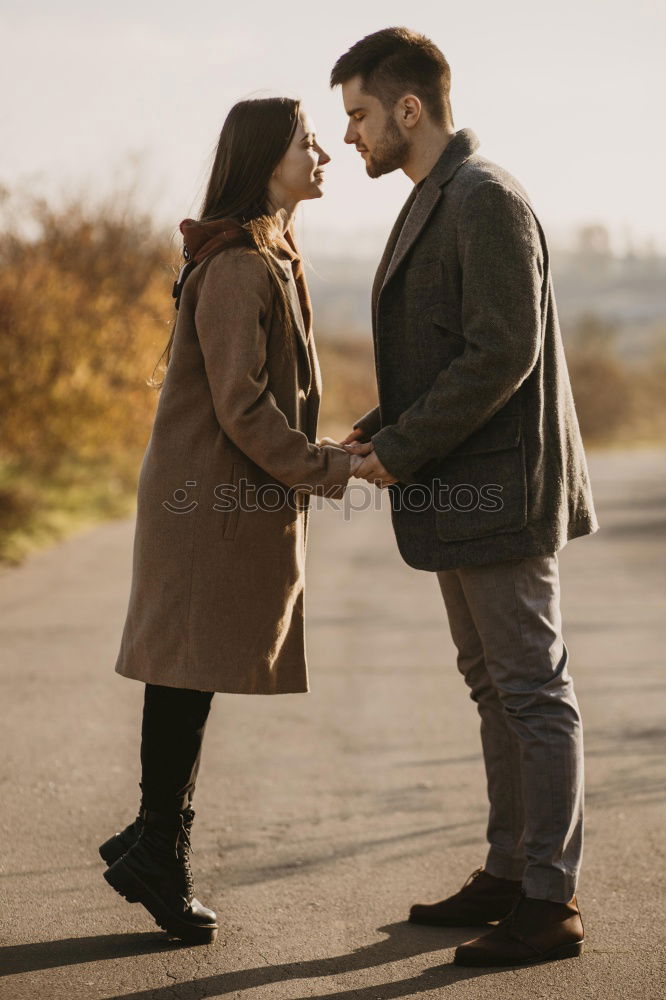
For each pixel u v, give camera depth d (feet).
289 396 14.37
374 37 14.37
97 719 25.45
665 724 25.35
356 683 29.86
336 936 14.35
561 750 13.75
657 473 144.87
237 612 14.14
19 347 68.39
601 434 297.94
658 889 15.69
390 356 14.53
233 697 28.37
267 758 22.74
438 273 13.96
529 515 13.75
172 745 14.12
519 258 13.34
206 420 14.21
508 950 13.44
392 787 20.77
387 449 13.76
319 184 15.07
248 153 14.52
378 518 85.56
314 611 41.98
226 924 14.71
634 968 13.29
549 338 14.20
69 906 15.26
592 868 16.56
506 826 14.93
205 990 12.79
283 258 14.67
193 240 14.29
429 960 13.65
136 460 92.99
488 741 15.07
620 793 20.18
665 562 57.57
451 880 16.28
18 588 45.75
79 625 37.35
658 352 386.93
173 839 14.06
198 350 14.28
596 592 47.32
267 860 17.03
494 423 13.85
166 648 14.08
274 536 14.34
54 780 20.92
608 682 29.94
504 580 13.93
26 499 63.46
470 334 13.39
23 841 17.70
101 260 77.87
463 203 13.60
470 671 15.23
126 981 13.01
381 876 16.44
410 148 14.44
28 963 13.50
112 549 57.98
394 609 42.37
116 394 76.23
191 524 14.08
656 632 37.58
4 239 71.15
